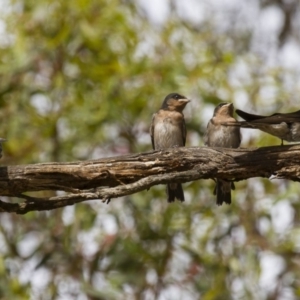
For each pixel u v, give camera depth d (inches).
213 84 643.5
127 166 450.9
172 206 639.1
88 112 633.6
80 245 639.1
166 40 646.5
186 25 663.1
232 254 629.6
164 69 637.9
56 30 649.6
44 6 644.7
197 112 636.1
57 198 439.5
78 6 641.6
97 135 639.1
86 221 631.2
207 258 633.6
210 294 617.3
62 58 649.6
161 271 636.7
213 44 694.5
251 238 627.8
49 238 641.0
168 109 593.0
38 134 645.9
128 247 629.6
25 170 442.9
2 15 649.6
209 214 636.1
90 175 447.8
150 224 641.0
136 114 644.7
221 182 538.9
